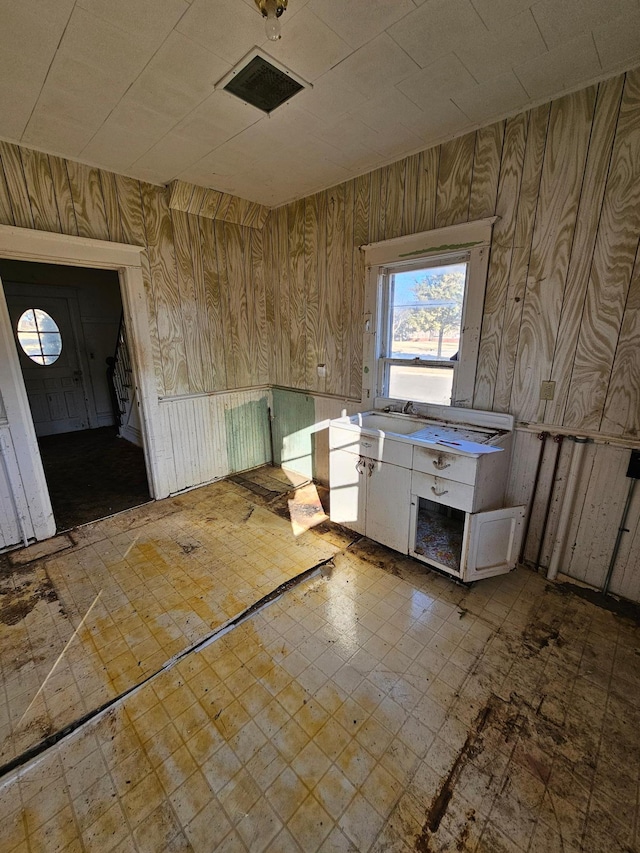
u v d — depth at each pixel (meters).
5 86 1.67
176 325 3.09
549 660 1.65
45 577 2.21
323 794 1.18
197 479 3.46
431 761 1.27
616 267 1.79
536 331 2.07
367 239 2.74
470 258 2.21
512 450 2.26
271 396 3.92
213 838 1.08
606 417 1.93
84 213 2.50
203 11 1.30
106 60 1.53
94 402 5.71
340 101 1.83
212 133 2.10
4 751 1.30
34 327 5.08
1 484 2.38
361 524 2.55
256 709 1.44
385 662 1.64
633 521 1.93
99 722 1.40
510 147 1.98
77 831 1.10
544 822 1.11
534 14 1.33
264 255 3.57
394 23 1.36
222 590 2.09
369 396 2.94
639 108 1.62
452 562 2.19
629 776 1.22
